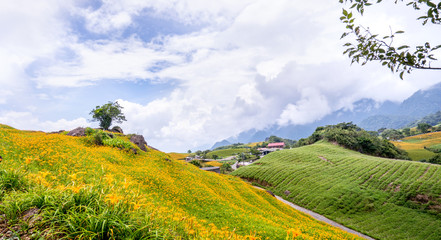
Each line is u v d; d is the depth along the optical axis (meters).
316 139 140.75
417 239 34.72
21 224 3.60
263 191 41.88
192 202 18.62
